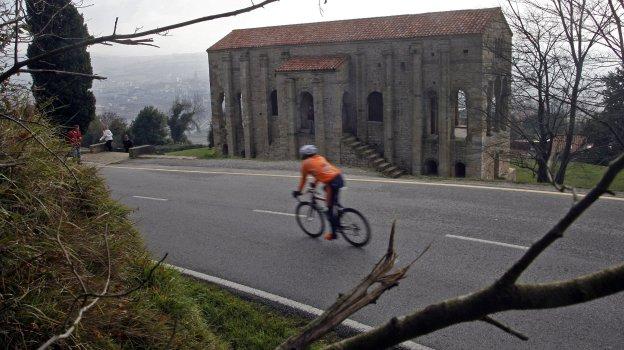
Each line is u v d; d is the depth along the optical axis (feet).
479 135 107.55
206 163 76.02
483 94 104.73
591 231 34.27
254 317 24.06
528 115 86.17
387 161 115.85
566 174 96.53
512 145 124.98
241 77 133.28
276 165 68.54
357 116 119.03
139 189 58.59
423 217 39.81
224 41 138.21
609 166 4.54
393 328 5.32
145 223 43.09
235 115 139.03
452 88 107.96
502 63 110.11
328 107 116.06
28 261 15.93
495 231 35.63
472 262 30.45
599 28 67.51
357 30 117.60
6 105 19.44
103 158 93.30
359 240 34.01
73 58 73.10
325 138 117.70
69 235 18.51
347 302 6.42
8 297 15.21
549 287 4.64
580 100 77.00
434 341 21.91
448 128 109.19
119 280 19.93
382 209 42.73
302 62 119.85
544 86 80.07
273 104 131.44
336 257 32.55
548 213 38.96
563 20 73.56
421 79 109.81
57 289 16.02
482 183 50.24
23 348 14.28
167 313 20.56
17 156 18.60
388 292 26.84
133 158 92.43
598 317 23.41
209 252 34.68
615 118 79.41
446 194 46.32
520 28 79.46
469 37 103.86
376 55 114.11
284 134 123.03
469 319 4.98
